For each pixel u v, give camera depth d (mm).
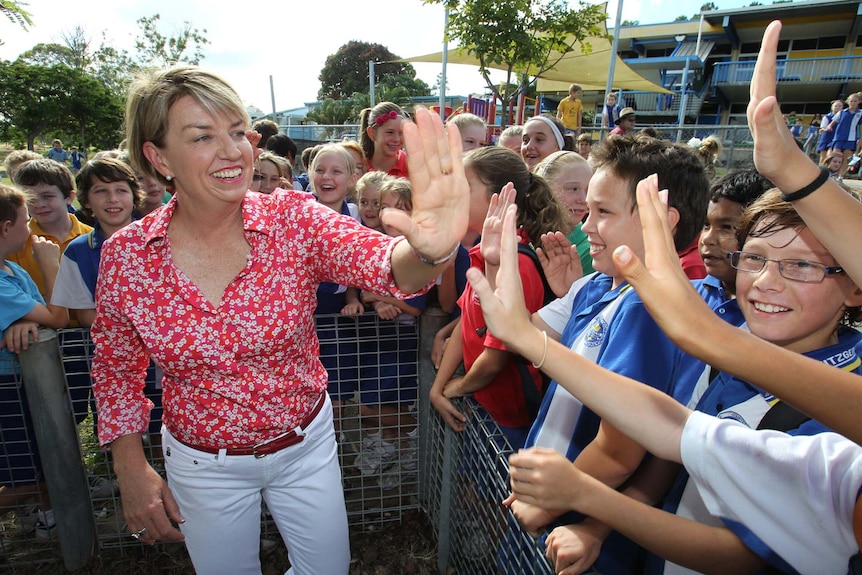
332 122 30562
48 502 2648
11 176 3436
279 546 2541
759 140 843
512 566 1540
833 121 11945
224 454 1596
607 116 10773
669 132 10477
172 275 1449
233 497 1665
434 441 2426
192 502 1664
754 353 751
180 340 1457
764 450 872
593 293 1632
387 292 1335
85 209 2609
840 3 23062
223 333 1461
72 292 2455
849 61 23219
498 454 1515
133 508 1580
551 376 998
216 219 1459
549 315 1784
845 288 1040
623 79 13414
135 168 1493
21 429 2340
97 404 1630
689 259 1980
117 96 29953
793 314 1070
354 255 1372
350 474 2682
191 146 1323
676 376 1378
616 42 10656
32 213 2982
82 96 28125
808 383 742
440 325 2389
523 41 8133
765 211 1102
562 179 2762
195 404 1558
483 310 972
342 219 1469
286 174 3953
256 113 18141
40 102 27406
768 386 758
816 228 857
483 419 1778
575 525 1195
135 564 2436
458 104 17594
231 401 1538
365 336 2480
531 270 1898
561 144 4062
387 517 2686
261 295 1461
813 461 844
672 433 969
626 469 1188
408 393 2594
